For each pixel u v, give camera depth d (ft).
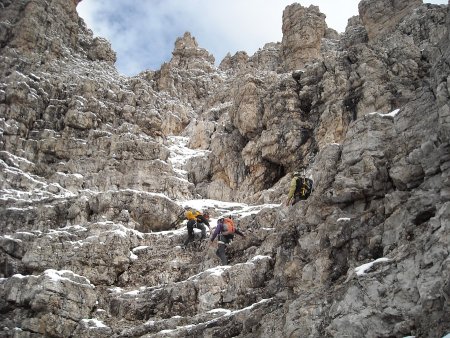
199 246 61.87
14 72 96.37
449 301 31.58
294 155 75.97
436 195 38.06
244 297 49.16
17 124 87.71
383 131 46.60
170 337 47.09
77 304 53.98
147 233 66.28
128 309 54.95
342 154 48.19
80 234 63.46
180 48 159.02
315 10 127.95
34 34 113.91
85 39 134.31
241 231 61.16
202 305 51.11
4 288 55.52
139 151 83.56
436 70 42.37
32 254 59.88
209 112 112.37
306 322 38.58
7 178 76.89
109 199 69.67
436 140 39.75
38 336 51.52
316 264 43.16
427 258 34.58
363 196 45.50
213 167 86.63
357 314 36.11
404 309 34.58
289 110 79.66
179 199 79.20
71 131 89.10
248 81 87.45
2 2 122.42
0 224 68.13
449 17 44.01
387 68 72.54
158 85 130.72
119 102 100.42
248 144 81.46
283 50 127.44
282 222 52.42
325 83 77.87
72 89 100.01
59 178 79.61
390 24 110.83
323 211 47.42
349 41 121.19
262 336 41.19
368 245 41.24
